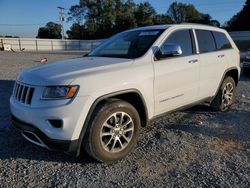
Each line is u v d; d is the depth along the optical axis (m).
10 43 58.62
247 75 12.43
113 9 84.44
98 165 3.85
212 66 5.60
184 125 5.38
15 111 3.86
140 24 83.88
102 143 3.76
